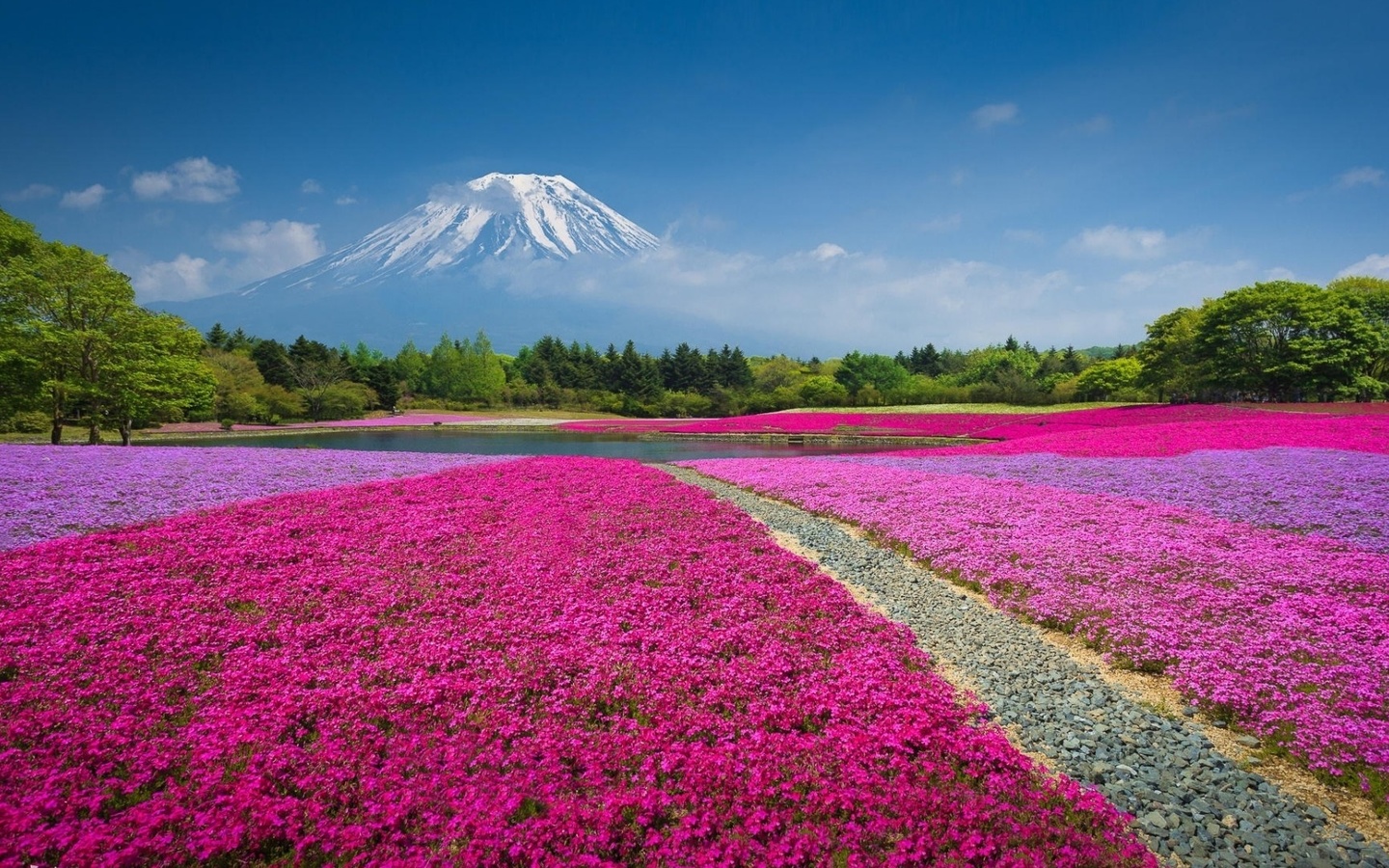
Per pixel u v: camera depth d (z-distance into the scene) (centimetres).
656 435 6069
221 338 11238
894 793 600
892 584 1277
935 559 1377
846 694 789
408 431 6719
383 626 977
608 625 984
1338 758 673
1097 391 9462
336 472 2458
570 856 522
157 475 2119
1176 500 1864
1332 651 880
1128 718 791
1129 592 1123
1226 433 3153
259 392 8194
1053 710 812
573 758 660
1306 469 2108
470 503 1823
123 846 514
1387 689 782
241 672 816
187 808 563
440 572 1219
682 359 14288
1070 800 618
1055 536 1465
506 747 686
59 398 3644
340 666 849
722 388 13312
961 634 1043
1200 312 7462
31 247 3956
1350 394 5678
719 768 627
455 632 962
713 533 1562
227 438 5772
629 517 1712
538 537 1476
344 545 1368
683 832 538
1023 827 563
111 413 3956
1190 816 620
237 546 1311
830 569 1377
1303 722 734
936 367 15238
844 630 1005
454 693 775
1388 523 1478
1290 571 1184
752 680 824
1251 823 608
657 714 742
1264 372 5959
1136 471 2316
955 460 2916
